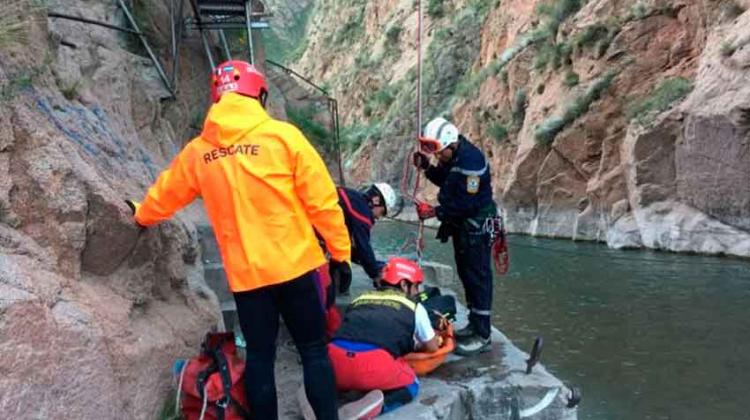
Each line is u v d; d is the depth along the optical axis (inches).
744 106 721.0
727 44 783.7
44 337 106.6
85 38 241.1
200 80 419.2
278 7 4463.6
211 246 247.3
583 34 1031.6
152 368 139.7
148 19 370.0
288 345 212.2
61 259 129.5
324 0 3368.6
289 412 161.0
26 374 101.3
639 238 893.8
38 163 130.0
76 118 175.0
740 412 345.1
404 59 2242.9
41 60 166.2
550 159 1053.8
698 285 632.4
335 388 137.2
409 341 164.1
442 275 317.4
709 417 340.5
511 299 613.3
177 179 133.6
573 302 590.9
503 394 173.3
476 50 1707.7
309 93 672.4
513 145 1242.6
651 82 938.1
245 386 132.3
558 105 1069.1
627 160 899.4
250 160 125.3
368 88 2338.8
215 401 134.8
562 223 1056.8
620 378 398.0
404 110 1830.7
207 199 129.0
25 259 118.4
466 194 186.2
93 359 117.3
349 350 155.9
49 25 183.6
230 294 230.8
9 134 126.6
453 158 188.9
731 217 783.7
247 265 125.5
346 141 2160.4
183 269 172.7
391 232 1080.8
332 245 131.0
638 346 457.1
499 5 1558.8
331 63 2918.3
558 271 745.0
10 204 124.3
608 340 474.9
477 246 191.9
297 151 125.9
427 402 162.6
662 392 375.6
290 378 185.5
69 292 123.3
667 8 945.5
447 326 187.8
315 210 127.6
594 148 992.2
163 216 140.3
